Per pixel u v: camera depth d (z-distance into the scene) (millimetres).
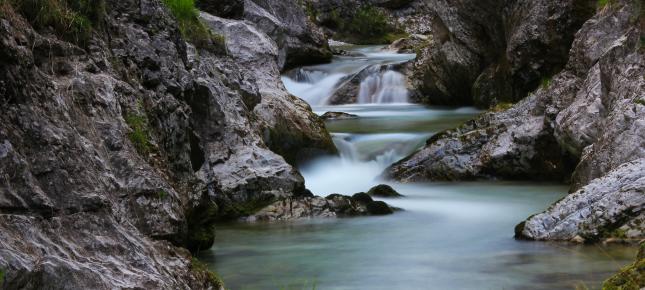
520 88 17781
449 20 20625
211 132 10195
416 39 31656
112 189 5398
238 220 9930
